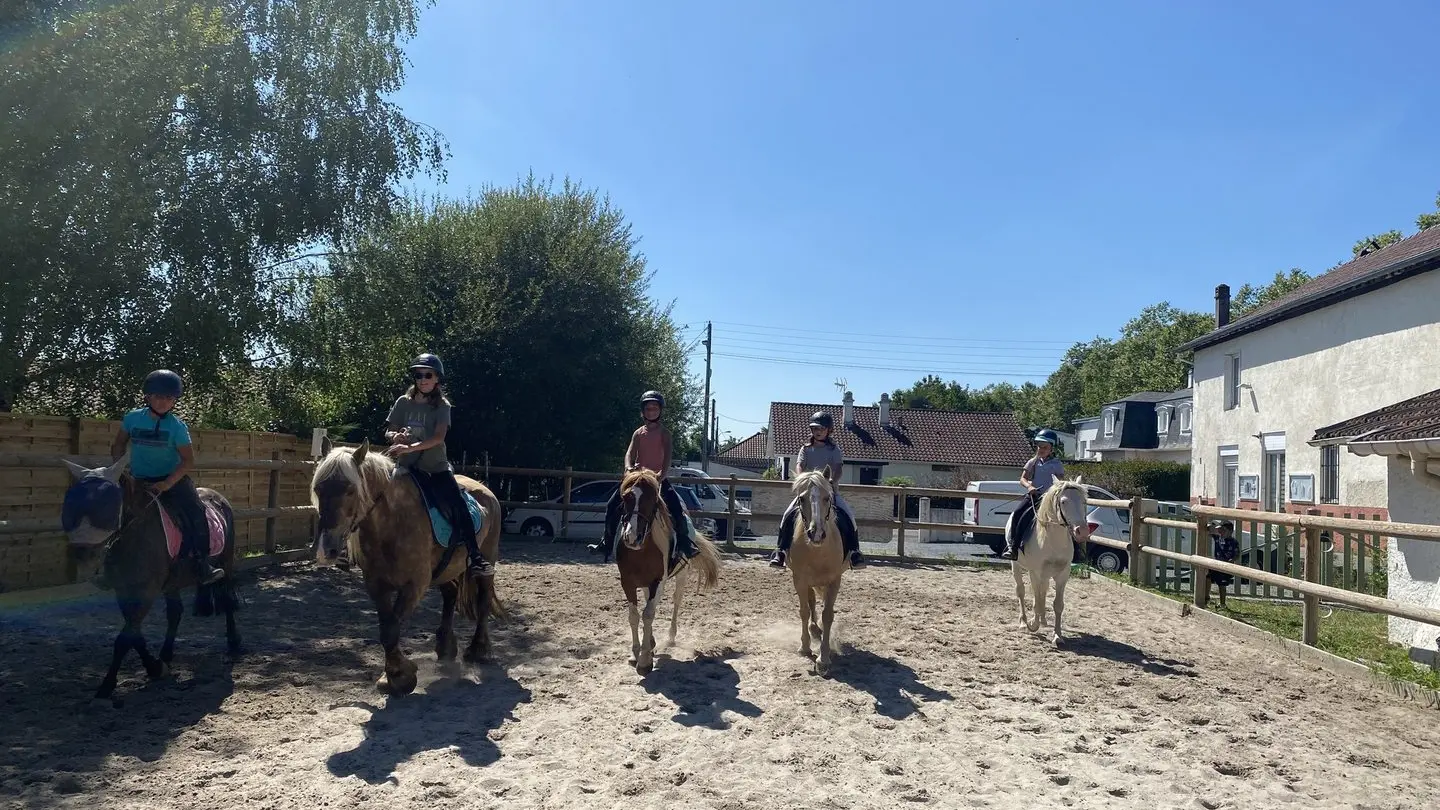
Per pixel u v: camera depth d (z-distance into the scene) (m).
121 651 6.16
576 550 16.89
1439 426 8.90
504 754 5.48
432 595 11.42
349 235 14.12
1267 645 9.77
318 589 11.21
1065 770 5.54
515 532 19.59
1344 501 19.11
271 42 13.28
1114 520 18.56
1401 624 9.60
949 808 4.90
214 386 13.12
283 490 14.21
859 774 5.35
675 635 8.92
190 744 5.45
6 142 9.19
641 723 6.11
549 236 22.05
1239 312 58.06
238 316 12.09
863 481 44.31
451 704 6.48
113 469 5.86
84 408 12.63
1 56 9.11
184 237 11.84
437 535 6.73
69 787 4.73
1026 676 7.89
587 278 21.89
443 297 21.05
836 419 46.28
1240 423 24.83
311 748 5.46
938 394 86.44
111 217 10.31
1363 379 19.41
